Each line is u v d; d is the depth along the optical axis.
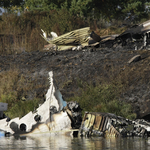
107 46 76.06
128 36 75.31
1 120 33.41
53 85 32.06
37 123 31.91
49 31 95.69
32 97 54.34
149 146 22.44
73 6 122.69
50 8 131.88
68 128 31.08
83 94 50.31
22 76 60.88
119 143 24.36
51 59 68.81
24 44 86.19
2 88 58.06
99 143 24.38
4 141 26.83
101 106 45.88
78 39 76.19
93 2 131.75
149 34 73.44
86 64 61.22
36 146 23.16
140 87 49.38
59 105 31.66
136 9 138.00
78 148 21.67
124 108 45.03
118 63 58.50
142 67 54.56
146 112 44.06
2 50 83.00
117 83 51.66
